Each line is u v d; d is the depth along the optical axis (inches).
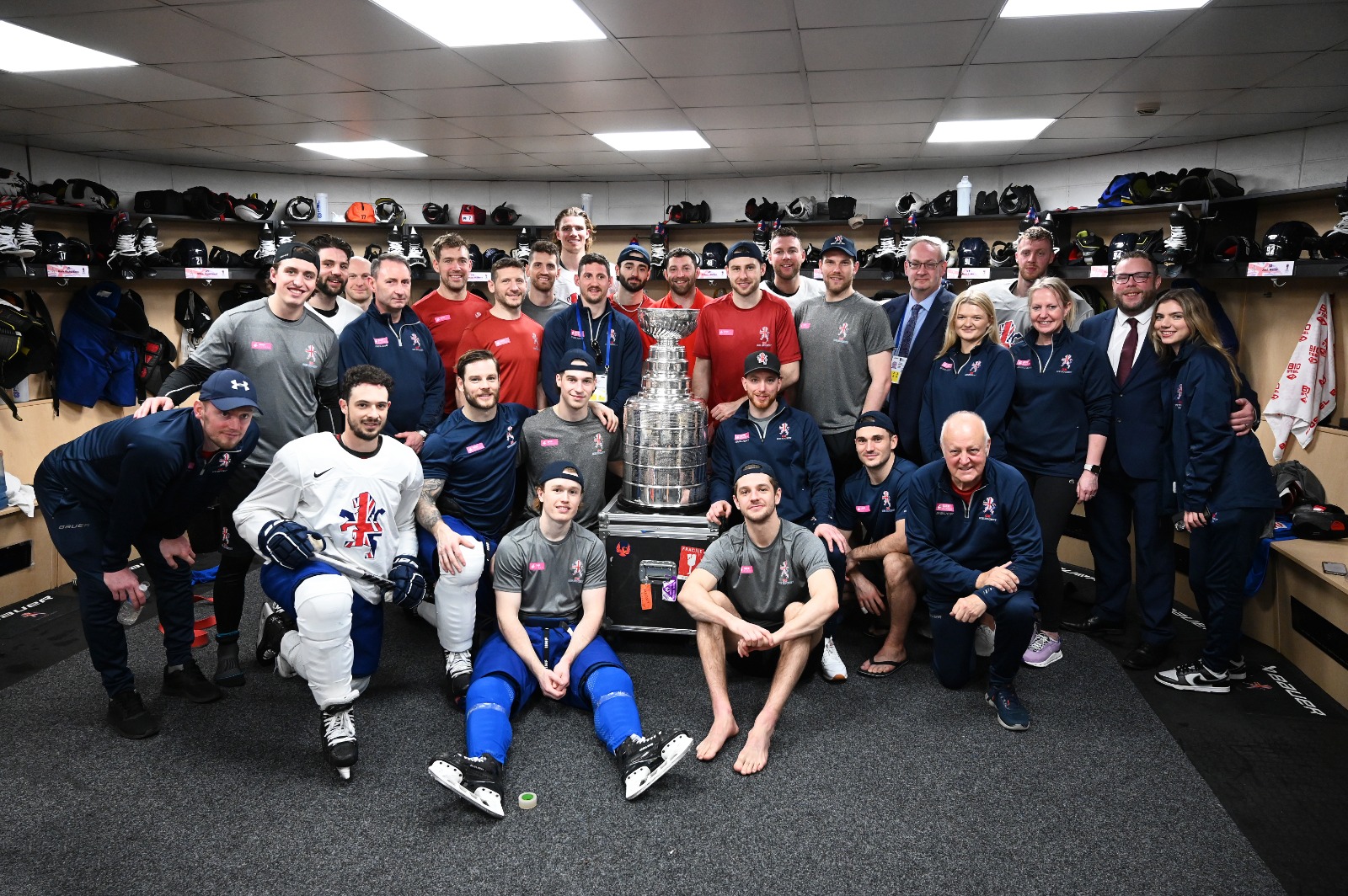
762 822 90.0
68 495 104.7
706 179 292.7
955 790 96.7
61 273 189.5
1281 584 138.6
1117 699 121.6
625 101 174.6
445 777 88.4
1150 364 135.9
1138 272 138.5
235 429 102.7
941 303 151.4
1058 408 139.4
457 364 129.6
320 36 130.7
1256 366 183.6
